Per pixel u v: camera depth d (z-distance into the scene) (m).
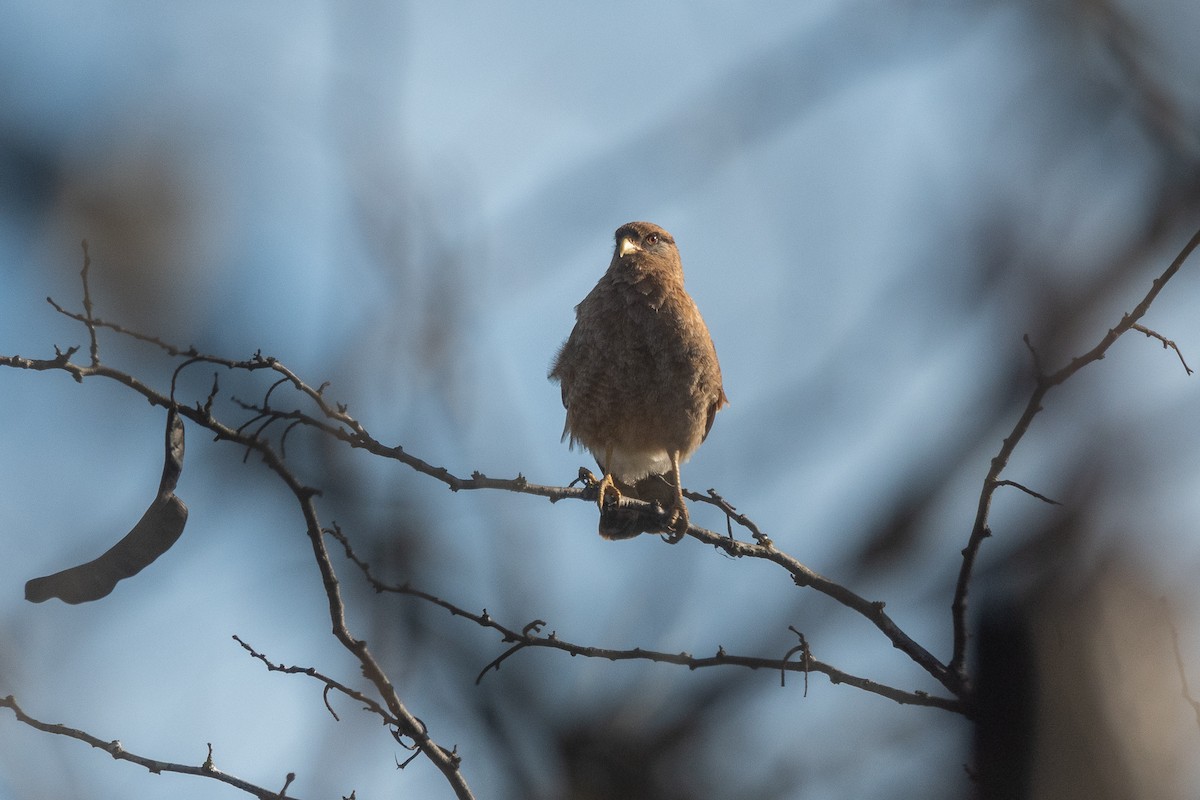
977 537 6.78
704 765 5.44
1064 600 4.84
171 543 6.63
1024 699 4.78
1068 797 4.61
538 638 6.61
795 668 6.61
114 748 6.56
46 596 6.48
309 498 6.57
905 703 6.77
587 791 5.43
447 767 6.51
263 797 6.53
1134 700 4.69
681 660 6.45
